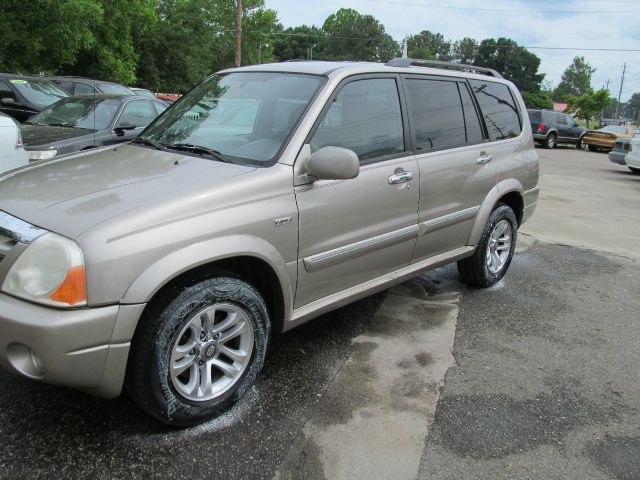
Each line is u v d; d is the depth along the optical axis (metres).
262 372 3.28
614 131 24.98
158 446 2.55
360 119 3.41
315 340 3.75
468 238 4.46
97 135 7.10
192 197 2.55
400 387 3.21
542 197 10.54
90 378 2.31
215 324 2.73
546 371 3.50
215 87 3.81
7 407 2.78
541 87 95.44
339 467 2.50
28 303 2.25
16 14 15.38
